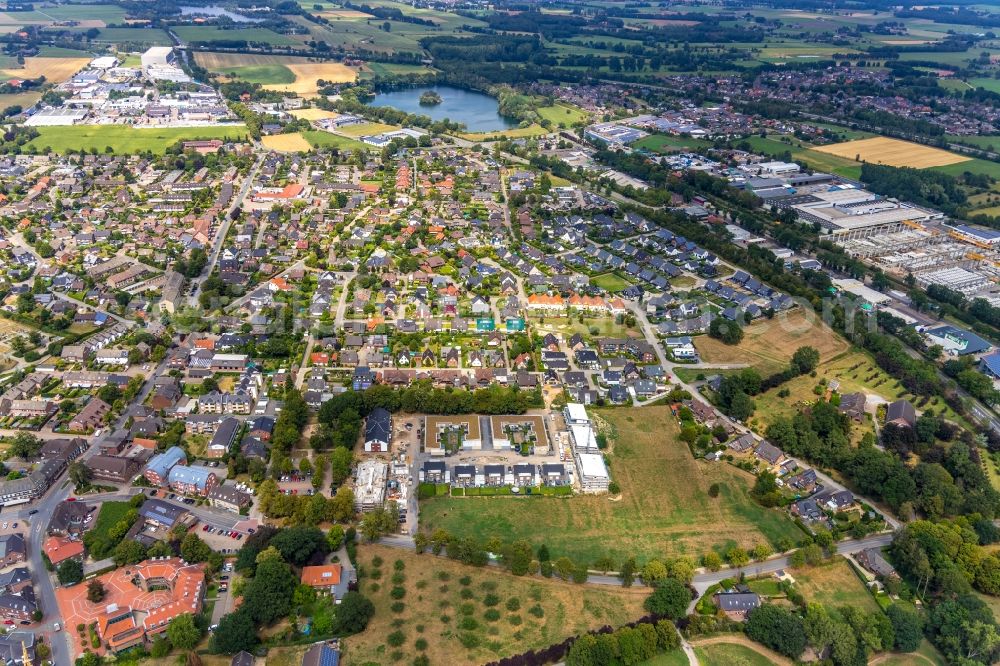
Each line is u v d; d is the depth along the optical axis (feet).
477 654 622.13
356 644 627.05
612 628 653.30
